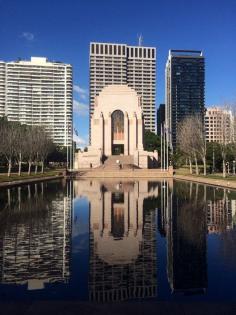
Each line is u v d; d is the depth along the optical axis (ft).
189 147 307.58
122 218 87.35
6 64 536.83
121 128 440.86
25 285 41.57
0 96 535.19
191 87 568.00
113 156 421.18
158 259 51.44
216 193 152.76
